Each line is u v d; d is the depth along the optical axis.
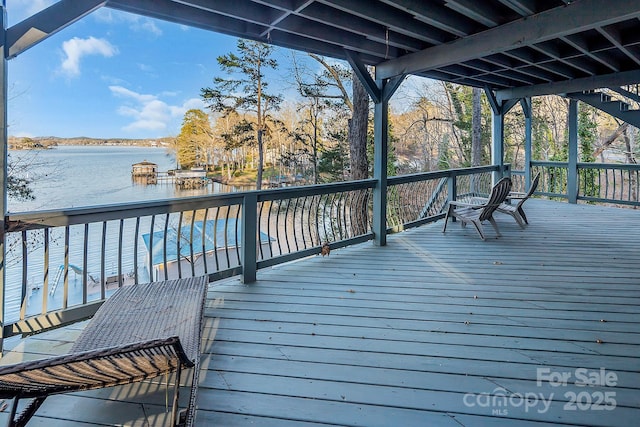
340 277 3.99
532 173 9.99
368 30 4.12
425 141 17.56
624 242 5.33
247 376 2.19
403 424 1.78
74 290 6.94
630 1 3.23
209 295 3.48
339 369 2.25
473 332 2.70
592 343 2.52
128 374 1.73
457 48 4.41
